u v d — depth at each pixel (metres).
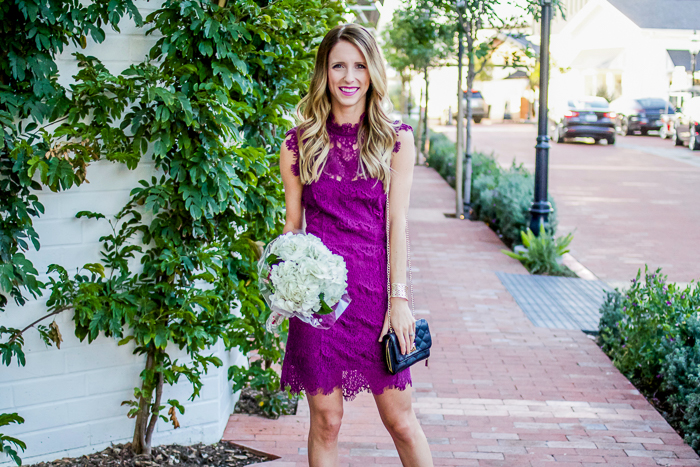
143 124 2.97
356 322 2.46
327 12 4.21
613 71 28.33
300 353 2.49
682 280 7.51
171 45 2.98
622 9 27.56
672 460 3.46
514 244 8.88
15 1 2.64
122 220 3.17
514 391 4.39
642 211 11.60
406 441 2.59
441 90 44.25
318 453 2.57
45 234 3.03
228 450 3.48
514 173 11.29
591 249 9.03
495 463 3.41
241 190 3.24
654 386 4.48
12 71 2.73
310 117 2.52
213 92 2.99
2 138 2.60
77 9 2.79
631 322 4.91
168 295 3.14
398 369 2.45
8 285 2.71
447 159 16.03
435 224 10.65
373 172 2.45
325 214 2.50
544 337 5.54
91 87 2.81
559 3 9.25
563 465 3.39
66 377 3.17
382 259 2.52
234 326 3.50
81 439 3.24
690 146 20.91
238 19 3.17
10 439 2.87
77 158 2.83
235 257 3.55
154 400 3.35
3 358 2.87
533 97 40.31
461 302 6.55
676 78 26.48
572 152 21.02
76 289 3.05
